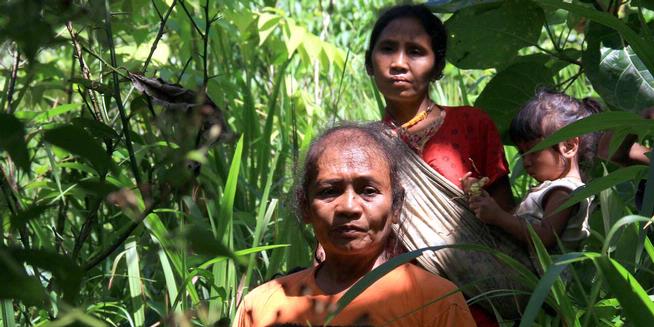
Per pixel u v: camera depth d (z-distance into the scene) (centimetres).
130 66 344
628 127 245
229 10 454
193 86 420
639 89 341
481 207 286
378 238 224
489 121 310
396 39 308
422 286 217
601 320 268
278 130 510
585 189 233
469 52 374
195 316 277
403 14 311
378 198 223
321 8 691
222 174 416
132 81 239
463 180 291
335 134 229
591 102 331
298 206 242
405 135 306
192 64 491
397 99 308
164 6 452
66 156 375
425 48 308
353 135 228
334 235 222
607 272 189
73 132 82
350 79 632
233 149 441
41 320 319
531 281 224
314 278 229
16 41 76
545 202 298
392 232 237
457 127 307
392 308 215
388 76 308
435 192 290
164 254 299
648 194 207
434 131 306
